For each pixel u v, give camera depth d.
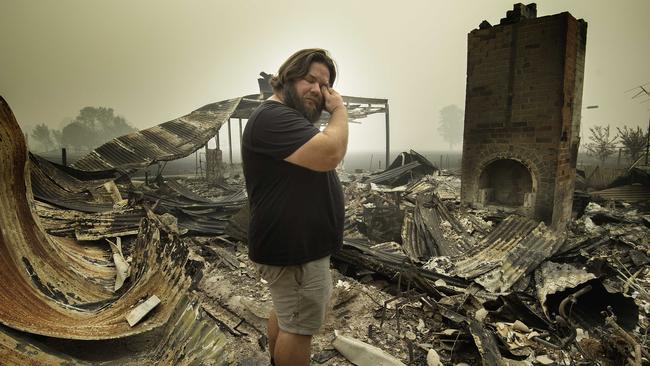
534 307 3.23
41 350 2.00
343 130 1.28
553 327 2.88
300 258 1.35
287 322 1.46
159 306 2.67
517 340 2.73
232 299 3.32
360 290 3.54
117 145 11.12
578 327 2.98
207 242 5.37
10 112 2.65
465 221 6.42
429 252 5.33
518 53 6.12
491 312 3.08
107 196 7.91
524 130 6.21
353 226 6.46
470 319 2.74
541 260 4.12
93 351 2.27
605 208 8.80
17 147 2.77
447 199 8.11
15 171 2.82
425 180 10.71
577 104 6.51
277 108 1.33
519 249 4.49
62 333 2.16
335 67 1.53
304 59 1.41
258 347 2.61
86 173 8.80
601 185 12.70
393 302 3.35
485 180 7.01
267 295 3.44
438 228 6.06
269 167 1.30
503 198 7.06
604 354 2.43
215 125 11.66
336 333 2.71
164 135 11.80
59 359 2.02
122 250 4.82
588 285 3.23
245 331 2.84
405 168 12.45
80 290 3.08
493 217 6.48
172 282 2.79
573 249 4.81
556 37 5.70
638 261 4.82
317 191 1.36
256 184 1.36
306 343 1.50
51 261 3.02
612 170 13.00
